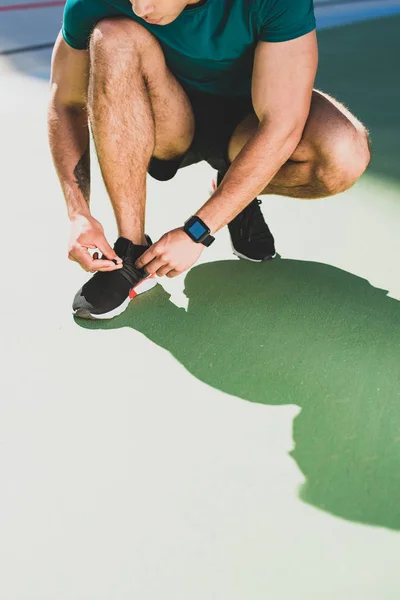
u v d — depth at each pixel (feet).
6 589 3.41
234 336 5.23
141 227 5.47
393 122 9.48
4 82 10.44
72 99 5.63
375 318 5.48
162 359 4.97
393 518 3.80
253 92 5.09
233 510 3.82
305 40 4.88
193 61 5.40
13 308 5.45
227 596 3.37
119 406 4.52
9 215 6.78
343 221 6.95
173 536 3.67
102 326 5.30
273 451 4.21
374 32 15.01
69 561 3.54
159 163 6.05
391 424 4.44
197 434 4.32
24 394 4.60
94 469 4.06
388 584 3.44
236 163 5.00
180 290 5.79
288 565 3.53
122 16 5.12
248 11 4.85
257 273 6.06
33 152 8.15
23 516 3.77
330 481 4.01
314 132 5.40
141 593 3.39
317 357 5.03
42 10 16.12
